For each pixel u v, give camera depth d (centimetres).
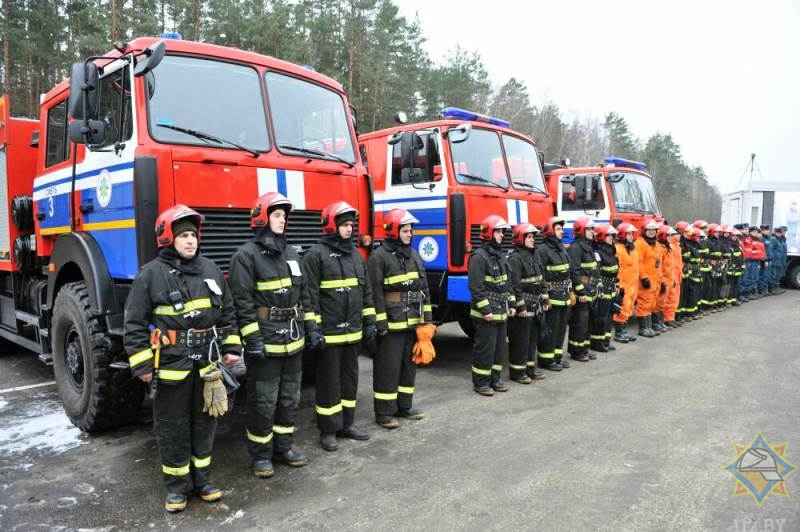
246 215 426
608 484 380
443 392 605
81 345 449
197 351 337
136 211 377
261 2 2142
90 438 457
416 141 641
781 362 737
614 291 790
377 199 776
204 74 429
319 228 479
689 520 333
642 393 595
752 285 1431
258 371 386
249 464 414
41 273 588
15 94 2106
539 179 812
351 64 2450
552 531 321
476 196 687
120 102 407
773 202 1695
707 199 6328
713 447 445
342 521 331
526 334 639
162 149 386
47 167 535
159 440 341
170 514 339
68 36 2119
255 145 445
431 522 330
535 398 580
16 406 540
